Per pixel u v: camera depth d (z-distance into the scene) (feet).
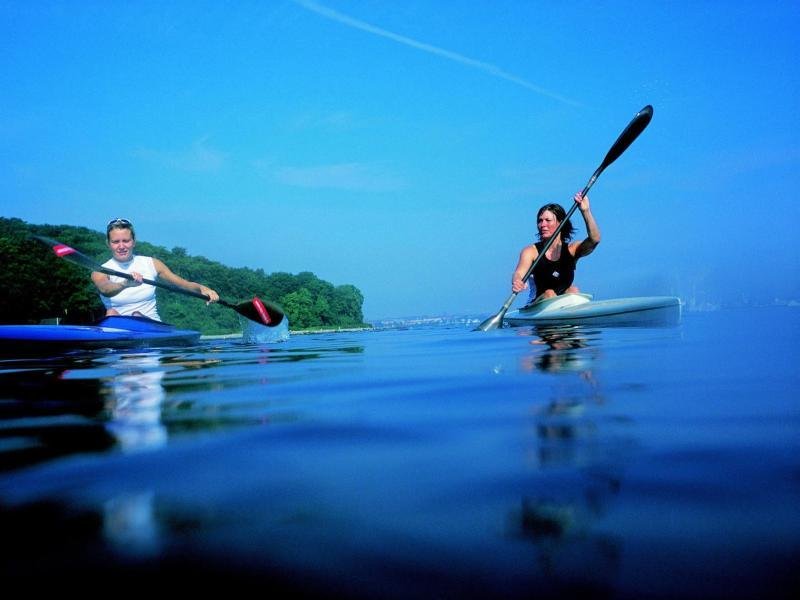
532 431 4.06
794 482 2.77
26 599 1.83
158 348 17.26
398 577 1.94
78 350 16.66
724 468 3.04
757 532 2.21
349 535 2.30
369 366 9.43
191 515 2.57
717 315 26.09
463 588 1.85
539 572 1.94
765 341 11.10
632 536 2.20
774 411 4.53
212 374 8.91
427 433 4.14
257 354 13.69
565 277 22.50
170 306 185.88
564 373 7.27
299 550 2.17
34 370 10.73
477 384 6.59
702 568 1.94
